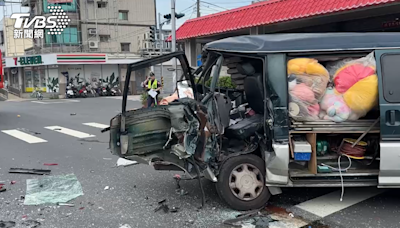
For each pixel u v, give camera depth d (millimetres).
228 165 4500
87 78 32281
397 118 4223
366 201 4793
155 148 4512
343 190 5145
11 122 13445
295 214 4402
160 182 5801
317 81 4352
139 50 35250
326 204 4715
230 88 6066
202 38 15383
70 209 4727
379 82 4246
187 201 4938
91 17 34938
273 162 4344
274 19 11273
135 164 6941
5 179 6086
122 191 5410
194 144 4352
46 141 9523
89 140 9578
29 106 20562
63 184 5750
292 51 4312
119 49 36625
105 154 7891
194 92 5488
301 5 10758
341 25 11930
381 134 4238
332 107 4344
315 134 4402
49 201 5012
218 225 4160
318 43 4344
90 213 4586
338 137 4855
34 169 6648
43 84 32750
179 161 4559
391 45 4328
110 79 33125
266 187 4551
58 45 33656
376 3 8703
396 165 4246
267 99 4375
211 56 4926
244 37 4660
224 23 13328
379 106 4250
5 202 4984
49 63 30484
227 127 5012
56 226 4203
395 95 4234
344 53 4387
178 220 4324
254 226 4078
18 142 9438
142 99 18219
